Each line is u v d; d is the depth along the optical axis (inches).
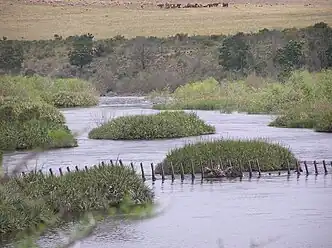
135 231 1523.1
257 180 2203.5
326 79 5059.1
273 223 1594.5
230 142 2486.5
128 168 1940.2
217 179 2240.4
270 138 3262.8
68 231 1435.8
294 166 2404.0
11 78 6003.9
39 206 1566.2
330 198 1867.6
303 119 3996.1
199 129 3592.5
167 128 3526.1
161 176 2277.3
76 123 4067.4
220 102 5713.6
